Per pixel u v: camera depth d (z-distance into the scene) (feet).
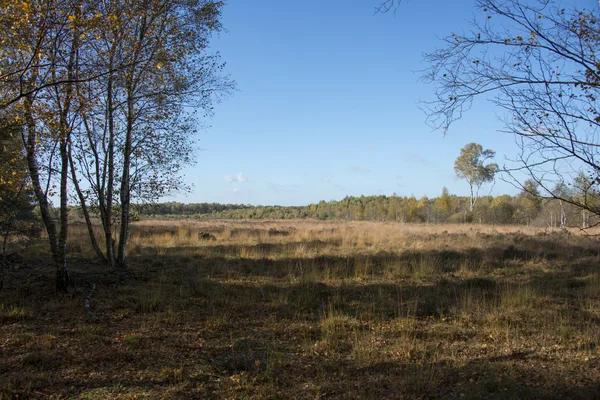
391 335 18.58
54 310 21.74
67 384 13.44
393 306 23.29
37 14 17.28
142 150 34.45
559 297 25.53
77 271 30.81
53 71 19.20
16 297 23.58
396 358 15.85
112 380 13.78
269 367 14.73
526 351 16.72
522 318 21.03
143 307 22.49
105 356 15.66
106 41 24.71
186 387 13.30
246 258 40.78
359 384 13.61
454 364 15.31
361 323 20.31
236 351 16.49
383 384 13.67
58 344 16.90
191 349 16.75
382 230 69.56
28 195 28.07
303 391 13.15
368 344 17.10
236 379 13.89
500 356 16.21
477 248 45.83
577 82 12.53
